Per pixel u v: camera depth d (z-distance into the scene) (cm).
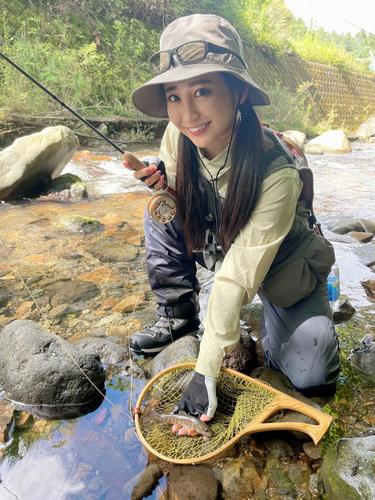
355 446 154
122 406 186
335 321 259
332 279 261
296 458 159
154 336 225
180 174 181
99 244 373
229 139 169
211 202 183
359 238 407
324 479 149
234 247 167
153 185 179
